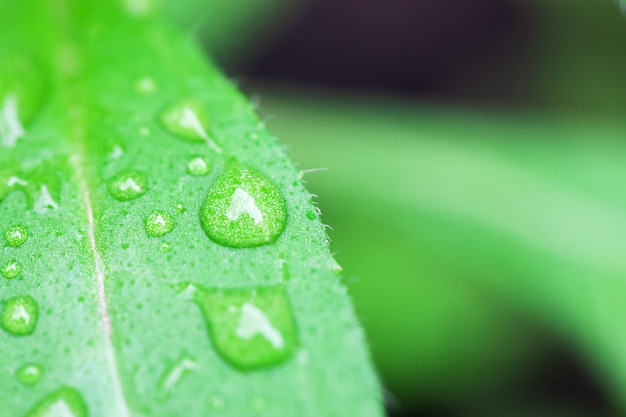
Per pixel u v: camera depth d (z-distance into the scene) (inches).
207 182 3.2
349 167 4.3
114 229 3.1
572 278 4.0
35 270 3.1
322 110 4.6
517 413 4.5
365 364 2.9
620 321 3.9
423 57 6.2
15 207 3.2
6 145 3.3
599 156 4.2
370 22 6.3
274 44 6.3
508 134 4.4
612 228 4.1
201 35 4.5
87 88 3.5
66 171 3.3
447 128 4.5
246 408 2.9
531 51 5.9
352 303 3.0
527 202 4.1
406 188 4.3
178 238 3.1
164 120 3.3
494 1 6.2
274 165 3.2
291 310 3.0
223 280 3.0
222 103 3.4
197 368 3.0
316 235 3.1
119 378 3.0
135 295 3.0
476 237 4.1
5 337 3.0
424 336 4.5
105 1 3.7
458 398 4.5
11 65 3.5
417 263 4.6
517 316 4.7
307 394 2.9
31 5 3.7
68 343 3.0
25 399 3.0
